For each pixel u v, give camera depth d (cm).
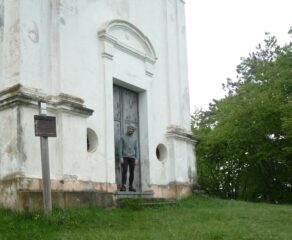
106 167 1170
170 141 1419
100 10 1240
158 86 1418
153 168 1342
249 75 2806
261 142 2425
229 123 2483
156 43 1441
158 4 1480
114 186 1177
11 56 1012
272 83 2464
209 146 2642
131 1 1365
